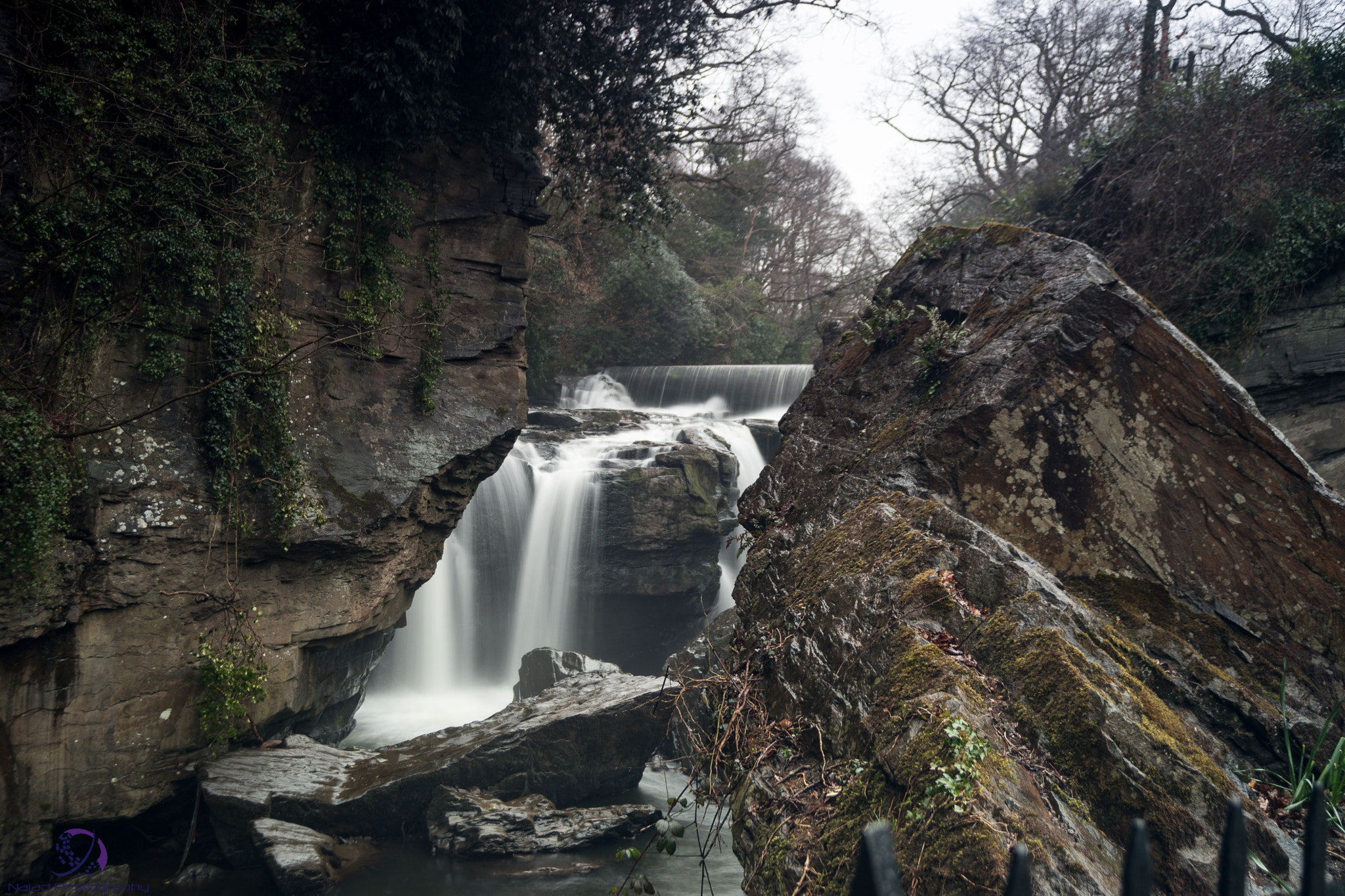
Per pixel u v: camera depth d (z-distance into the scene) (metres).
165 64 7.19
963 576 4.19
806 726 4.22
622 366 31.80
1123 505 4.86
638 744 9.77
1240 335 10.20
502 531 15.65
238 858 7.59
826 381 6.99
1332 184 10.27
